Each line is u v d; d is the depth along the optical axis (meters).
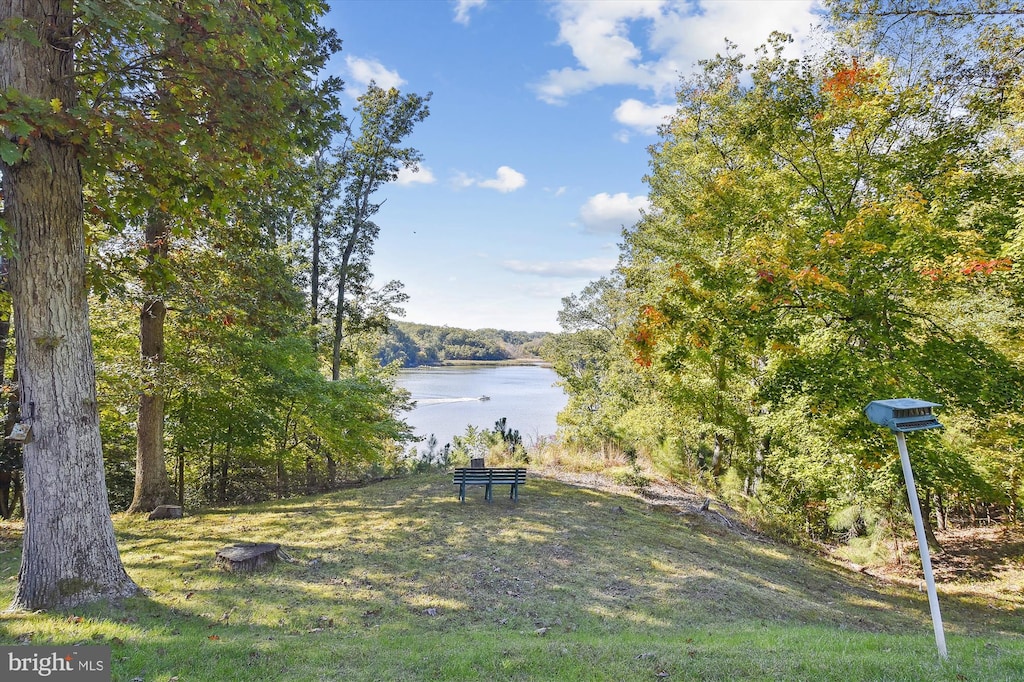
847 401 8.49
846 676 4.12
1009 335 10.05
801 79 10.29
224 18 5.00
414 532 9.43
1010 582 12.45
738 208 11.67
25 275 5.32
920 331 9.41
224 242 10.62
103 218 6.81
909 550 14.20
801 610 8.07
